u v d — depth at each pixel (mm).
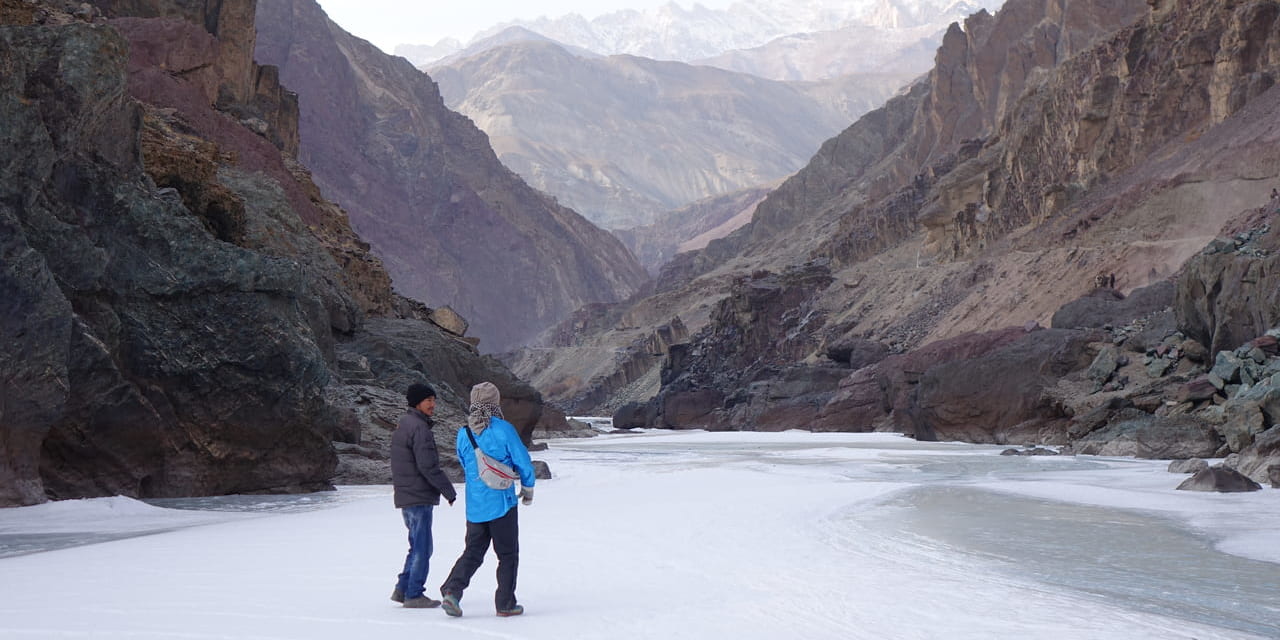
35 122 16828
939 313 86500
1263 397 25875
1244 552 11055
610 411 138250
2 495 15266
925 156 171625
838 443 44281
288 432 20328
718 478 22094
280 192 37125
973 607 7734
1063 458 29781
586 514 14711
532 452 38312
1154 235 73375
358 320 34250
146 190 19703
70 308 16000
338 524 13828
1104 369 37969
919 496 17547
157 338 18641
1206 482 18156
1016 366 40656
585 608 7680
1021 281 78375
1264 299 31562
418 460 7918
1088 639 6668
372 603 7773
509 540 7492
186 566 9570
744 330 103625
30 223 16797
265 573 9172
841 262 142000
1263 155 69625
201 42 45906
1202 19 89000
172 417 18625
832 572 9508
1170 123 88312
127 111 19516
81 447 17266
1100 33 142875
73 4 40938
